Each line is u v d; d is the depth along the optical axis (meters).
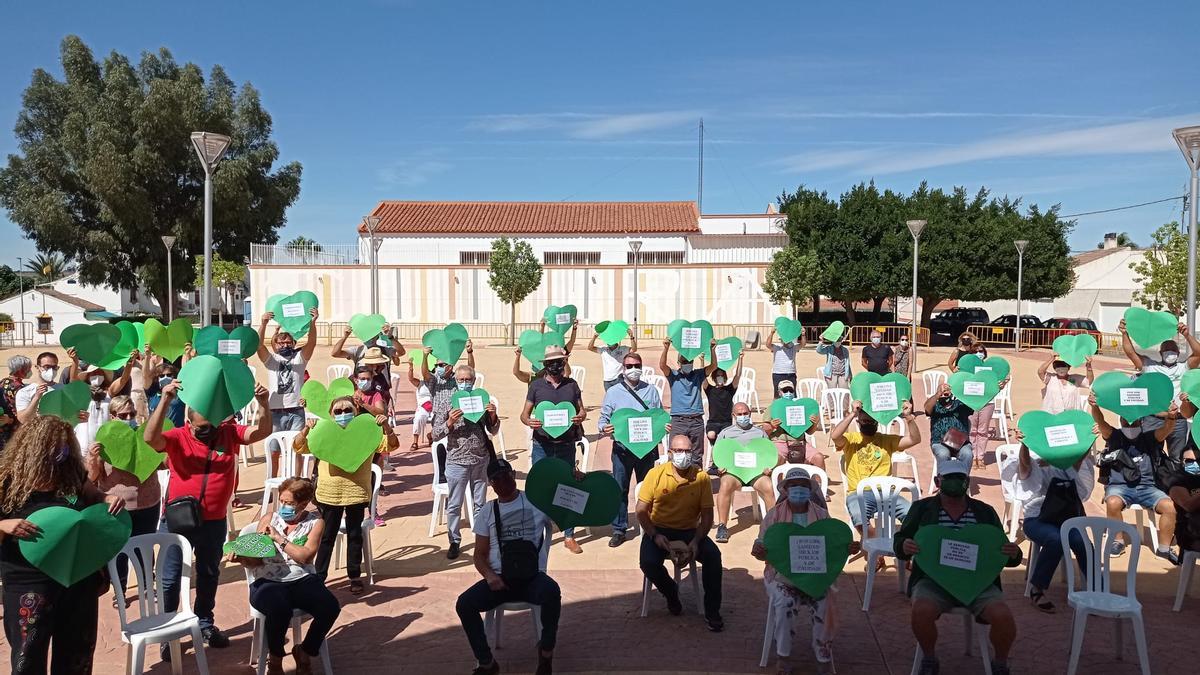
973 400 8.62
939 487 5.30
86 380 8.48
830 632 5.14
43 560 4.04
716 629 5.88
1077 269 47.50
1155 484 7.11
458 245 42.50
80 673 4.39
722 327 38.59
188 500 5.35
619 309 39.19
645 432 7.66
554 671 5.26
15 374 8.97
